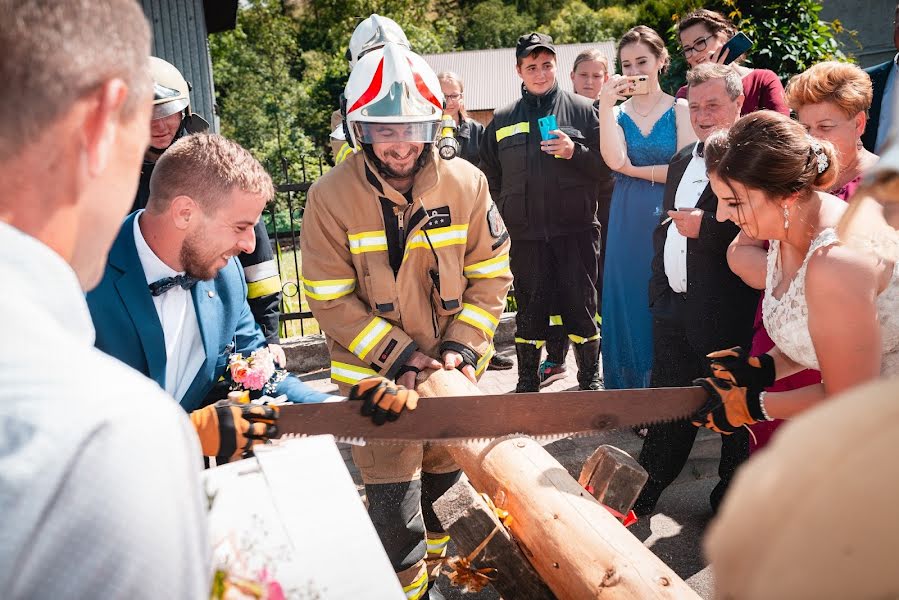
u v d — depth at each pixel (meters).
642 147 4.40
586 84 5.90
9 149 0.75
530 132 4.71
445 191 2.82
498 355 5.87
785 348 2.33
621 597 1.83
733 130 2.23
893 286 2.04
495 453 2.31
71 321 0.77
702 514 3.76
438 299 2.94
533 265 4.75
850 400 0.69
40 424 0.67
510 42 74.19
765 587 0.65
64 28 0.74
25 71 0.73
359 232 2.80
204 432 2.02
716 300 3.30
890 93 4.10
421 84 2.61
